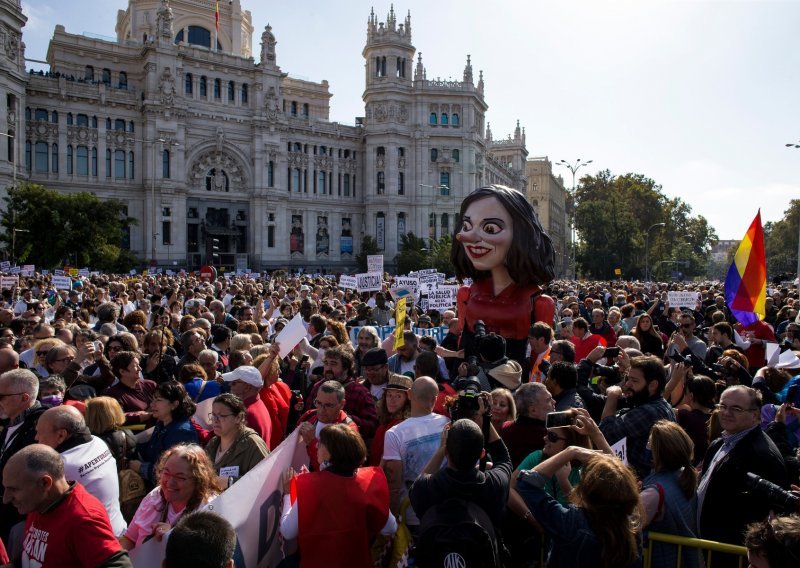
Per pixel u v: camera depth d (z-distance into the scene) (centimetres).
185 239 8194
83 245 5888
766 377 957
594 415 927
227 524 420
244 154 8781
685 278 15238
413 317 2041
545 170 16038
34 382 711
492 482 544
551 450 617
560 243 17188
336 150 9769
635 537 488
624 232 9731
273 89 8906
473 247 1253
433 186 8912
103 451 622
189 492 553
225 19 9394
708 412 827
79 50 8094
